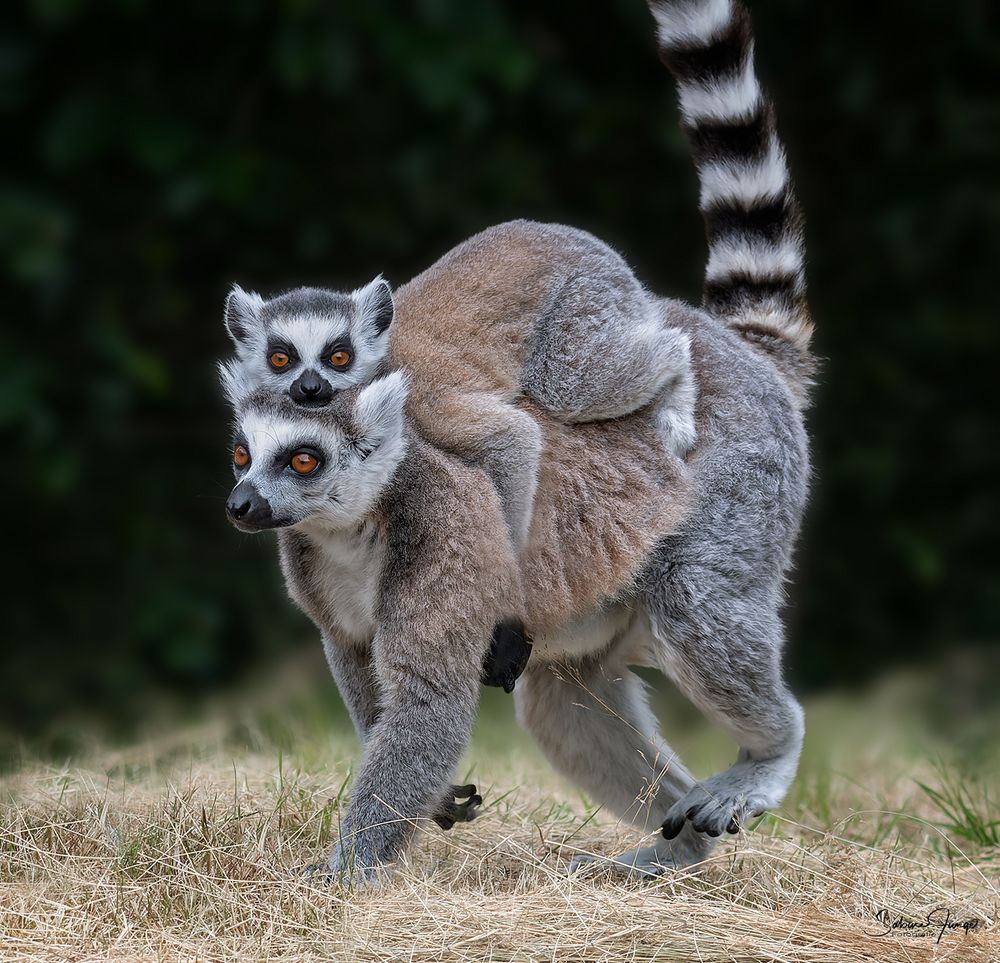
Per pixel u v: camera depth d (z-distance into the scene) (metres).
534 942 6.68
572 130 19.98
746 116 10.36
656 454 8.95
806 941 6.82
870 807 10.70
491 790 10.16
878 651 20.31
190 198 17.36
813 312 20.50
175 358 19.22
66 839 8.08
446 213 19.05
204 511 18.92
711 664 8.83
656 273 20.66
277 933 6.93
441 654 7.96
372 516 8.18
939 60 20.22
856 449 20.02
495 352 8.81
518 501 8.36
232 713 15.20
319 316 8.72
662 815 9.38
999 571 20.33
